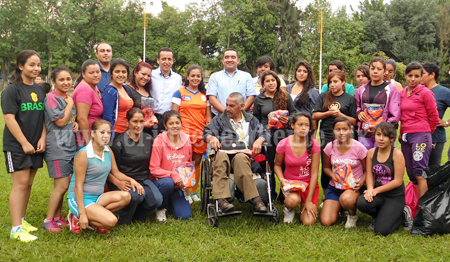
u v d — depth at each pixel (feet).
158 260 12.27
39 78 25.90
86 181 14.38
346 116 17.28
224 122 16.69
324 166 17.06
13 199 13.80
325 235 14.40
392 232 14.57
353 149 15.79
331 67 20.21
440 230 14.08
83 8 135.74
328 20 146.92
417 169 16.65
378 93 16.81
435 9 163.22
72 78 14.56
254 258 12.59
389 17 171.73
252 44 136.05
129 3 142.61
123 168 15.89
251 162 16.56
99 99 15.84
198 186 21.47
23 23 135.74
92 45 142.51
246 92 19.88
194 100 19.01
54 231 14.44
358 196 15.44
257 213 14.64
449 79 159.94
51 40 132.26
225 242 13.61
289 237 14.28
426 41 161.79
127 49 139.03
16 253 12.48
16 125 13.44
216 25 143.95
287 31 138.00
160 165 16.51
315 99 19.07
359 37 162.40
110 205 14.42
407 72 16.44
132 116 15.42
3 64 144.66
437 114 16.19
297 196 15.64
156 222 15.88
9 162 13.69
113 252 12.71
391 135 14.71
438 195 14.60
